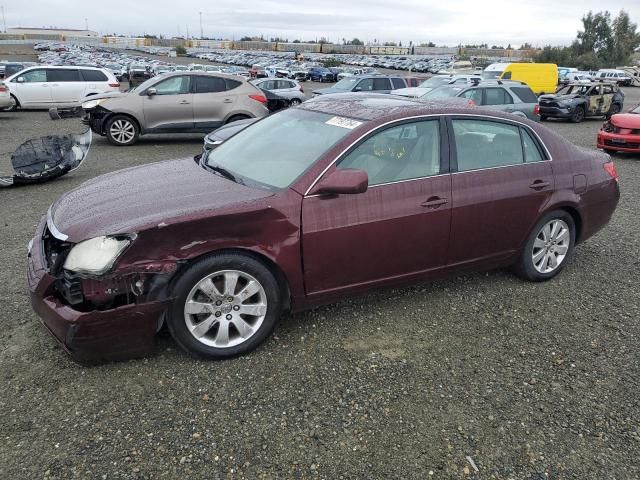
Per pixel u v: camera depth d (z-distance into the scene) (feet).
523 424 9.14
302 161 11.51
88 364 10.28
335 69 171.22
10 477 7.69
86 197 11.44
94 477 7.73
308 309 11.64
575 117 66.28
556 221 14.57
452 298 13.82
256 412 9.20
